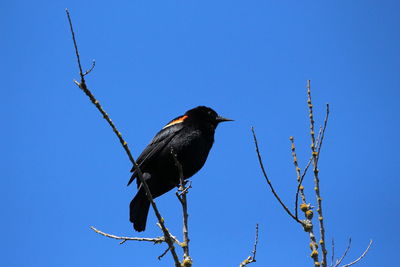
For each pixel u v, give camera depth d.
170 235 7.05
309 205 7.22
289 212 7.02
